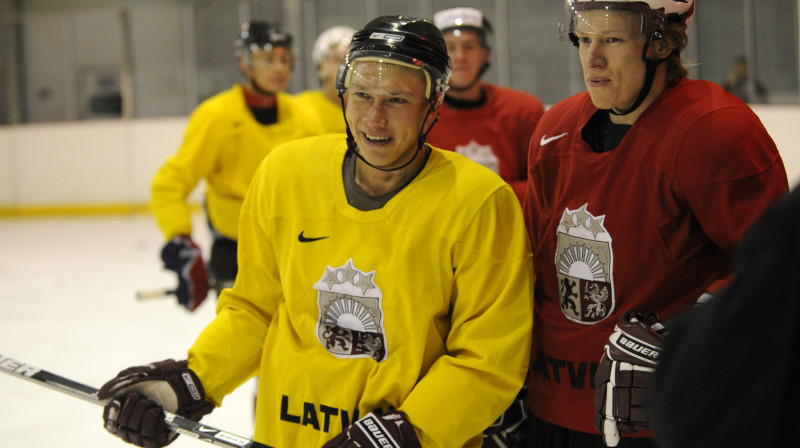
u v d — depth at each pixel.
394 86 2.99
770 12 15.95
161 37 22.42
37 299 12.41
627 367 2.87
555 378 3.42
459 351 3.21
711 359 1.73
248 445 3.08
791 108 15.80
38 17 23.03
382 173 3.18
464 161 3.24
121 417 3.20
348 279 3.18
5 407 7.38
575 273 3.34
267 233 3.40
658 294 3.18
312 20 20.45
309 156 3.35
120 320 10.93
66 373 8.52
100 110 23.16
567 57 18.56
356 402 3.20
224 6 21.77
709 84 3.12
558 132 3.46
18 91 23.44
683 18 3.15
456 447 3.09
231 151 6.52
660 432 1.88
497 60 18.94
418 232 3.11
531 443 3.65
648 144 3.10
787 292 1.64
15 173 23.70
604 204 3.22
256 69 6.44
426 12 19.47
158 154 22.70
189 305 6.27
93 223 21.77
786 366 1.67
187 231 6.41
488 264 3.12
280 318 3.39
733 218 2.92
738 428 1.72
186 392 3.33
